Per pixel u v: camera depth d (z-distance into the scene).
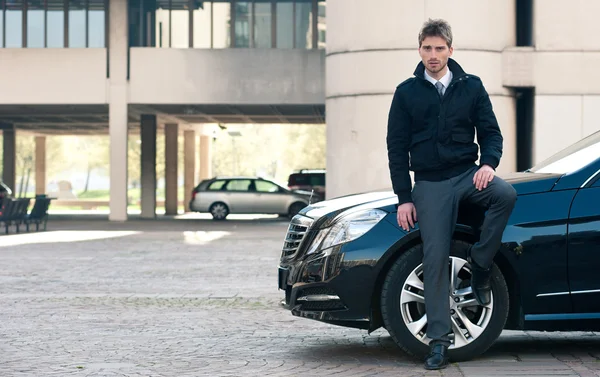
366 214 7.48
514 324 7.57
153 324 10.26
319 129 84.38
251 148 104.88
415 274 7.41
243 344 8.79
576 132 30.91
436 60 7.30
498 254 7.42
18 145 94.12
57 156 97.25
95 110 43.09
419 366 7.41
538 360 7.59
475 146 7.38
